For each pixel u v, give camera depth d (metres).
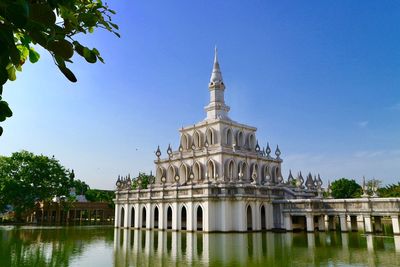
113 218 120.12
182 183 79.62
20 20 3.67
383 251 36.09
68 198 109.62
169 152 87.94
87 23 5.34
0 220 99.81
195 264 28.42
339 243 44.47
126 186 87.75
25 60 5.34
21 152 94.56
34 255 33.56
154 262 29.64
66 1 4.34
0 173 90.31
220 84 89.56
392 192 107.75
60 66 4.60
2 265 27.70
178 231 70.00
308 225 63.53
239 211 64.69
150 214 77.44
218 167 75.75
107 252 36.41
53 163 99.69
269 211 69.00
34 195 94.62
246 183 67.25
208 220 64.69
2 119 4.33
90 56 5.02
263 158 83.69
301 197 74.12
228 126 82.25
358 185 128.88
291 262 29.12
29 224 94.88
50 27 4.30
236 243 45.22
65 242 46.78
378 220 64.56
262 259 30.86
